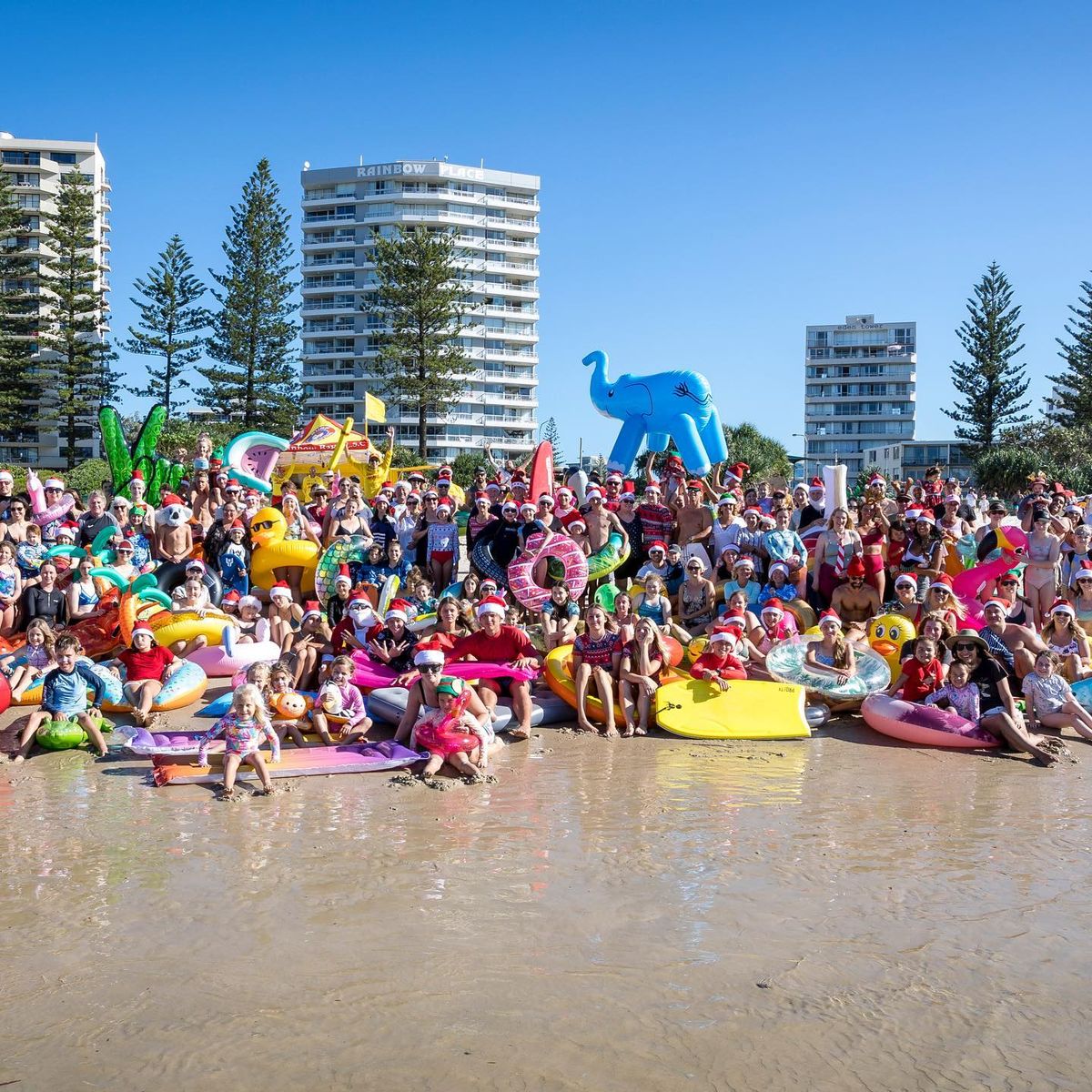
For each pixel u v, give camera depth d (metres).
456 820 8.09
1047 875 6.92
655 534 16.19
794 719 10.84
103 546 15.59
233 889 6.64
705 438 23.92
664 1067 4.64
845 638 11.81
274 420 60.69
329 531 17.34
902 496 18.41
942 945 5.87
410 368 61.09
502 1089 4.46
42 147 97.25
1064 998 5.27
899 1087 4.50
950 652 10.85
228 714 8.96
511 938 5.91
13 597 13.31
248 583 15.89
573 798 8.69
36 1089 4.48
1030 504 16.11
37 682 11.36
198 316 59.38
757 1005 5.18
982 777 9.36
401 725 10.10
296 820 8.08
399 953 5.73
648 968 5.56
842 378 133.00
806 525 17.02
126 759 9.83
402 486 20.19
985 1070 4.63
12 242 88.00
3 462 83.00
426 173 107.38
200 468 18.72
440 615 11.55
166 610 13.12
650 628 11.27
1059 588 13.83
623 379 24.64
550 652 11.73
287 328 59.88
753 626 12.21
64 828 7.85
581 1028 4.96
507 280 111.25
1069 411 64.44
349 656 11.02
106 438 19.70
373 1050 4.77
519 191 113.44
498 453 108.44
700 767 9.70
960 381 63.31
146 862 7.13
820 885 6.73
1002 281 62.16
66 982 5.41
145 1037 4.88
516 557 13.93
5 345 58.19
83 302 59.03
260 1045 4.82
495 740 10.22
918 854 7.33
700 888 6.67
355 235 107.69
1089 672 11.37
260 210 59.00
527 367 111.50
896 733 10.67
